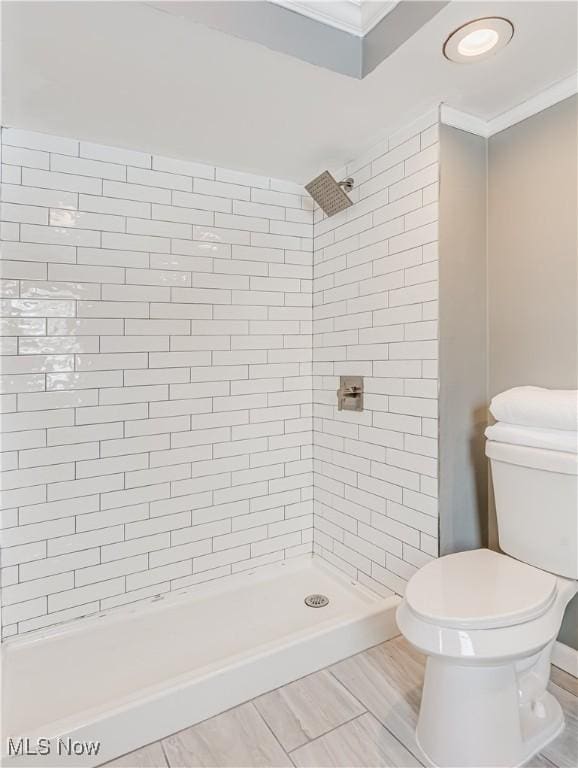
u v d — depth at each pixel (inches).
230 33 50.2
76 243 72.9
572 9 48.1
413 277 71.9
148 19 47.8
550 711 54.5
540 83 61.8
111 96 62.0
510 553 62.4
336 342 88.7
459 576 55.2
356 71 58.9
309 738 53.8
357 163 82.1
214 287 84.6
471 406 71.9
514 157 68.4
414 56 55.2
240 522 88.4
